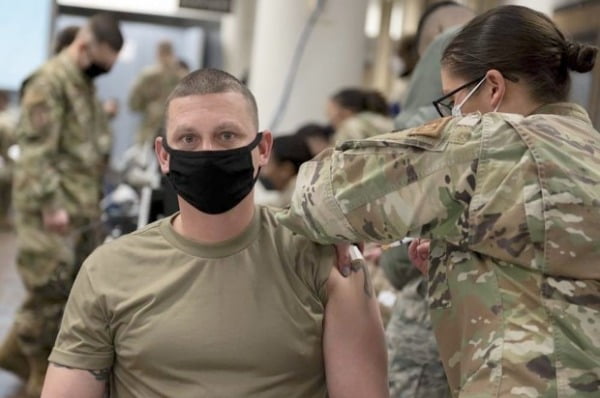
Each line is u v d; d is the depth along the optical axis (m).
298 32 4.87
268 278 1.42
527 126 1.28
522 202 1.23
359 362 1.46
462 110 1.44
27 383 3.62
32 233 3.31
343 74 4.84
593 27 3.36
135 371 1.43
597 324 1.23
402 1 8.16
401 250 2.06
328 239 1.38
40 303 3.38
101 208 3.60
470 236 1.27
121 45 3.41
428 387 2.00
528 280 1.25
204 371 1.40
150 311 1.41
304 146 3.16
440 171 1.28
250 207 1.45
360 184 1.32
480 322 1.27
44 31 5.39
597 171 1.26
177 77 8.06
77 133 3.38
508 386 1.21
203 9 9.30
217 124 1.37
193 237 1.44
